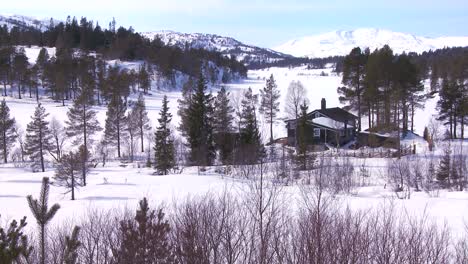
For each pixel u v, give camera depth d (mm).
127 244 6258
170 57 122688
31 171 47344
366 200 18094
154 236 6328
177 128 55500
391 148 43688
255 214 9711
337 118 52344
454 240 9469
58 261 7352
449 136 52531
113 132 58188
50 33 148250
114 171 40938
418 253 7301
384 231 8617
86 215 15336
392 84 49656
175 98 101812
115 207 18672
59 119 70250
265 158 37062
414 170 28469
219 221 8977
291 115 71125
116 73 94750
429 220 12320
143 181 30172
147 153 58031
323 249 6984
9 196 27359
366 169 32000
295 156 33406
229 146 42688
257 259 7391
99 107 84438
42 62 102625
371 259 7246
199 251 6785
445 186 27000
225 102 56281
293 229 9172
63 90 85000
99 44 148875
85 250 8742
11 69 95750
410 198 19812
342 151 43469
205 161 42562
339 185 23188
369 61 49688
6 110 54094
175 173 36719
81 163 31719
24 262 5672
